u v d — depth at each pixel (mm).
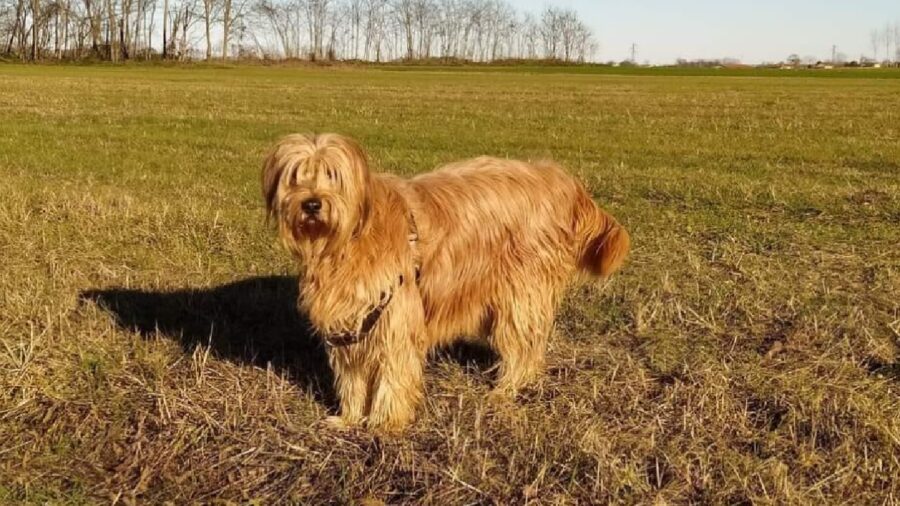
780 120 10727
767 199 4898
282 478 2070
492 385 2506
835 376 2488
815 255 3709
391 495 1997
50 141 7930
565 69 47781
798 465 2049
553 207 2396
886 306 3074
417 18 65000
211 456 2152
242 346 2785
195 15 49875
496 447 2164
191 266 3629
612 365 2611
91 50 47375
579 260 2521
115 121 10086
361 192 1950
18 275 3445
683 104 14141
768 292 3219
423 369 2568
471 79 28109
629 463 2049
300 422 2312
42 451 2168
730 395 2396
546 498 1955
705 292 3250
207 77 26016
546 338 2473
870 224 4270
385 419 2230
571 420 2279
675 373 2559
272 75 29688
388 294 2080
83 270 3555
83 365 2559
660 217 4488
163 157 6934
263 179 1999
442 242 2197
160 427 2266
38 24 46000
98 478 2061
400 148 7719
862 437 2143
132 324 2947
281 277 3465
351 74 33219
